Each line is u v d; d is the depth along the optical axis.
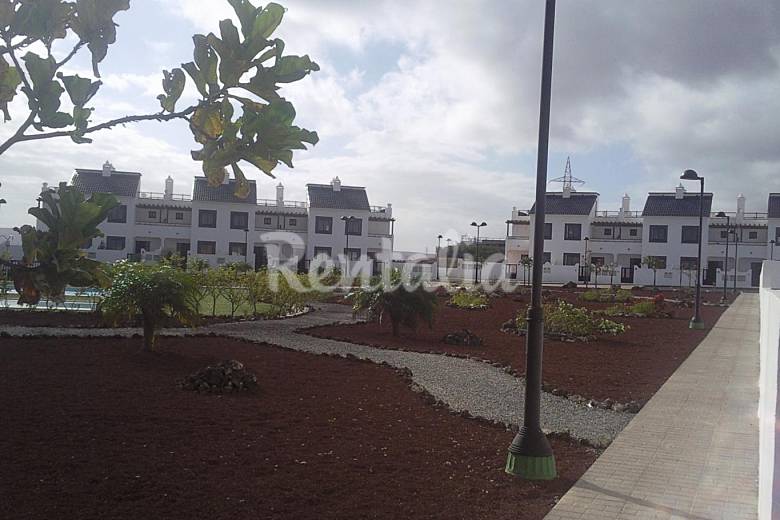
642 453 7.93
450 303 32.81
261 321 21.70
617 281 63.78
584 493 6.41
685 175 23.41
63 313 20.44
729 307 37.25
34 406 8.48
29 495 5.48
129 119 2.32
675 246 62.72
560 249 65.50
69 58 2.29
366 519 5.39
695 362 15.86
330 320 22.92
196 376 10.02
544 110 6.96
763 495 5.36
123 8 2.29
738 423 9.55
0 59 2.31
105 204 2.39
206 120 2.33
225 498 5.67
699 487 6.69
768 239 59.41
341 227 60.84
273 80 2.29
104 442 7.08
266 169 2.35
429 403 9.84
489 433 8.40
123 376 10.80
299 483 6.14
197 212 56.91
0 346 13.62
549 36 6.92
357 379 11.55
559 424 9.41
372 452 7.23
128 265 13.80
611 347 18.27
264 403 9.30
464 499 6.02
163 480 6.02
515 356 15.79
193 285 13.58
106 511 5.25
